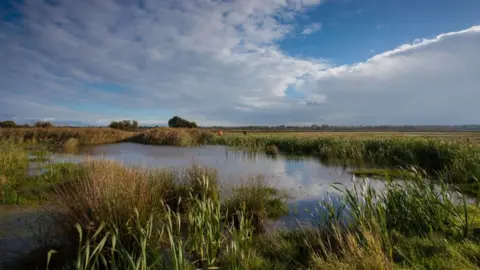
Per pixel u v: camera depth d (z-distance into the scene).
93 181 4.22
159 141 23.53
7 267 3.13
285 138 19.33
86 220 3.36
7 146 12.01
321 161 12.62
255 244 3.71
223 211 4.93
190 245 3.51
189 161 12.11
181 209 5.12
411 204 4.06
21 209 5.15
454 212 3.98
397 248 3.13
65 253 3.36
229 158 13.61
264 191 5.64
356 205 3.95
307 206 5.52
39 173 8.16
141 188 4.21
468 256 2.93
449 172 7.91
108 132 25.86
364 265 2.60
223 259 3.24
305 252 3.43
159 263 2.95
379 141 13.55
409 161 10.43
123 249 2.76
